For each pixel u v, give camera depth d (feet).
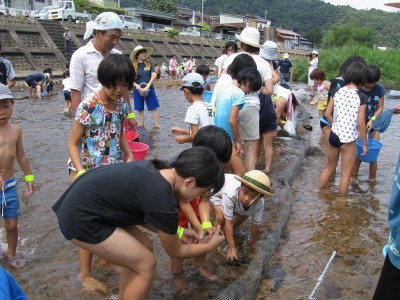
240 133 18.44
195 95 15.43
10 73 21.72
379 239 14.38
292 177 20.43
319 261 12.89
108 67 10.53
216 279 11.60
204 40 136.98
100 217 8.46
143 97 29.94
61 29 88.17
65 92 38.60
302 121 32.60
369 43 214.28
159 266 12.19
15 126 12.18
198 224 10.46
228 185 12.51
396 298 7.82
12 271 11.68
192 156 8.43
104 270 11.84
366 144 18.03
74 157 11.21
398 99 57.16
